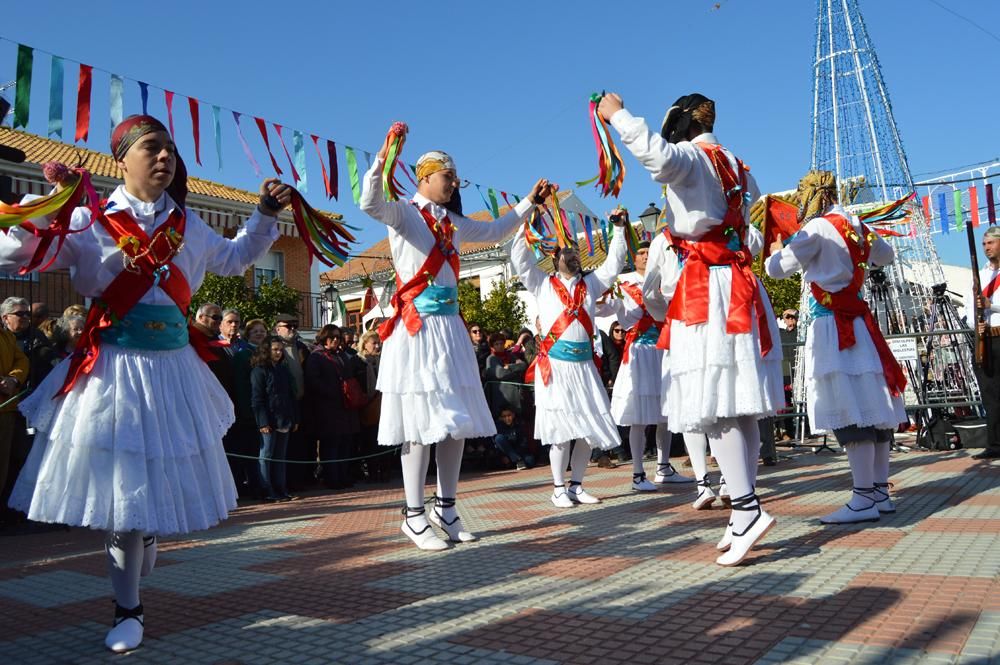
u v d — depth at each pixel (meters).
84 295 2.72
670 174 3.53
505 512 5.66
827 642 2.26
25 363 6.30
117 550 2.66
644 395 6.54
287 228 18.56
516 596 3.03
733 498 3.44
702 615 2.62
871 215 5.27
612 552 3.82
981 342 7.21
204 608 3.14
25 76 5.20
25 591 3.72
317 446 9.20
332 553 4.27
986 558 3.14
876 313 9.96
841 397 4.25
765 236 4.79
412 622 2.76
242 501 7.54
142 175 2.76
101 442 2.51
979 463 6.75
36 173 12.59
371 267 30.72
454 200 4.66
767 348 3.56
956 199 13.12
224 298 16.53
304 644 2.57
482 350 10.34
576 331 6.01
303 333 20.56
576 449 6.01
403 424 4.30
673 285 4.69
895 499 4.99
